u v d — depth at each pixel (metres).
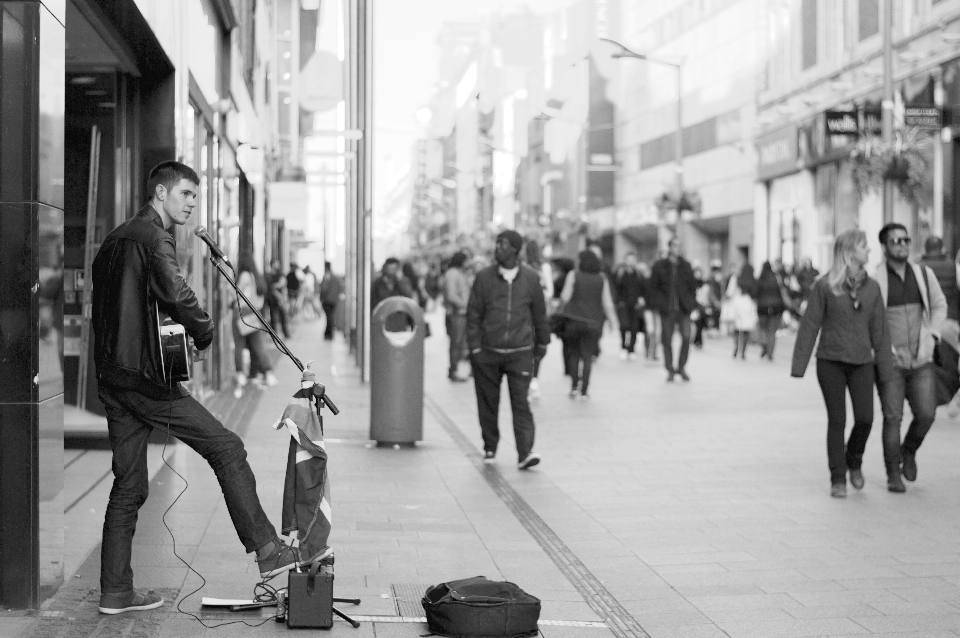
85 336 11.20
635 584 6.58
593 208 73.50
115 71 11.27
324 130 18.83
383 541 7.55
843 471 9.22
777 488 9.58
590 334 16.45
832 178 41.84
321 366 22.66
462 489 9.54
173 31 11.34
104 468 10.18
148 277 5.70
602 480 9.98
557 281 21.17
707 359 24.33
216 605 5.87
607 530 7.99
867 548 7.46
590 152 72.75
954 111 30.86
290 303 41.47
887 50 25.47
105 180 11.37
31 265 5.61
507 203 62.28
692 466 10.70
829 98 40.94
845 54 39.25
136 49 10.58
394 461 10.98
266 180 32.31
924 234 32.25
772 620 5.88
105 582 5.73
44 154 5.70
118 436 5.82
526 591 6.40
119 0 9.04
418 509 8.66
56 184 5.89
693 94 58.84
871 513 8.55
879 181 26.59
